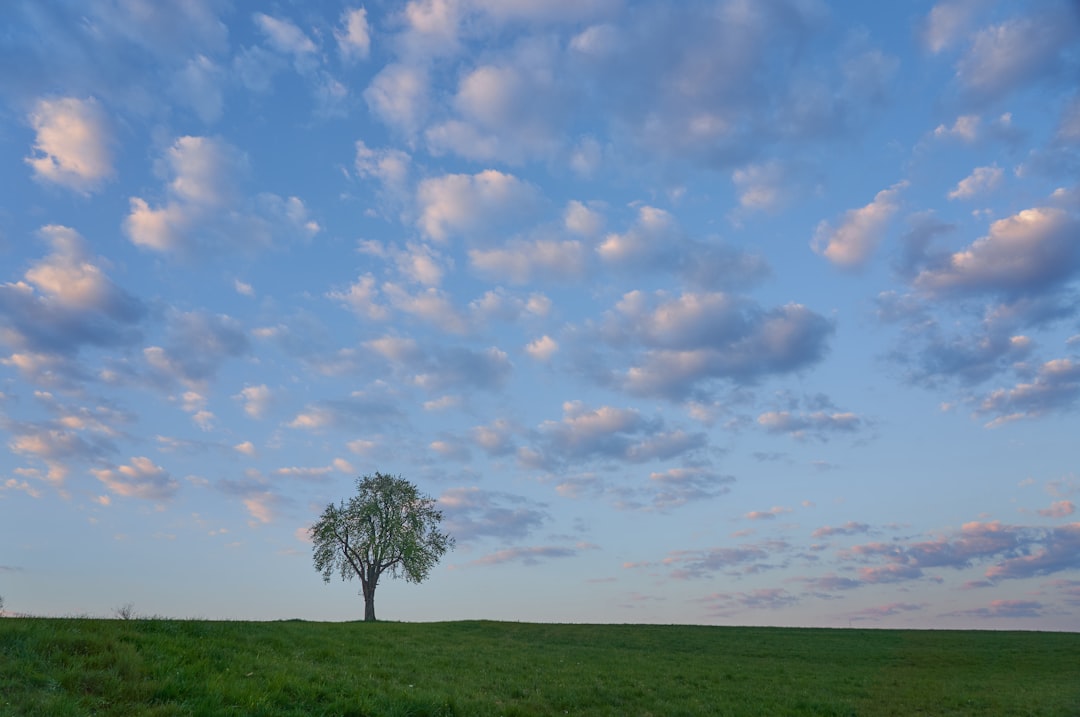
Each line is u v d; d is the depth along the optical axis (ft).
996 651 182.60
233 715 57.00
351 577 252.83
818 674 138.72
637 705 93.30
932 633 227.61
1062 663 162.91
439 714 70.69
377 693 73.15
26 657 60.95
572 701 89.86
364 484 256.73
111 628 78.18
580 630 215.92
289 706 63.82
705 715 89.81
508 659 125.90
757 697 106.22
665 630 223.30
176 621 93.40
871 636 216.74
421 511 260.21
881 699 111.34
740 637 208.74
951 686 126.52
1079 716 98.78
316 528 251.60
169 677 63.36
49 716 49.73
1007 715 99.71
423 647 129.59
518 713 77.46
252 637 96.17
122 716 53.67
